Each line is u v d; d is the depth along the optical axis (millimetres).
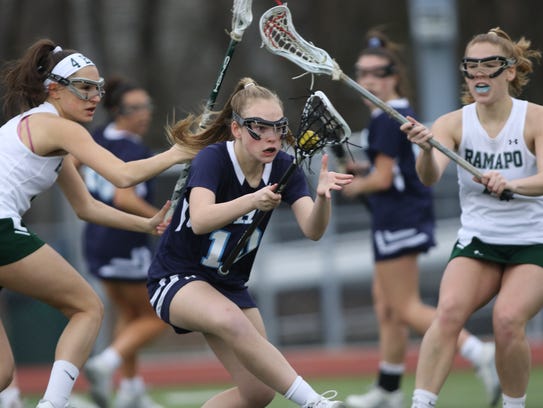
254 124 14602
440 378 16141
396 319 22531
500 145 16516
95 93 15953
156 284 15547
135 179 15383
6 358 16109
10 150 15703
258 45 55281
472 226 16781
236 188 15156
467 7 51344
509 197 16484
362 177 22859
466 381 27859
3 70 16438
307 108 13930
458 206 30703
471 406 23438
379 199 22250
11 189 15664
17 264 15680
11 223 15617
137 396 23953
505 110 16516
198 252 15352
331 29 54656
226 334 14602
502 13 51281
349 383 28812
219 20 55500
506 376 16156
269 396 15562
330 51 54500
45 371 30766
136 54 53000
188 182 15117
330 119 13852
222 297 15039
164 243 15695
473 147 16688
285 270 30891
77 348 15961
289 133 15586
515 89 17016
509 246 16547
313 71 15367
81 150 15539
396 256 22125
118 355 23438
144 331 23719
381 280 22359
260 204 14109
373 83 22266
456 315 16234
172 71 55250
